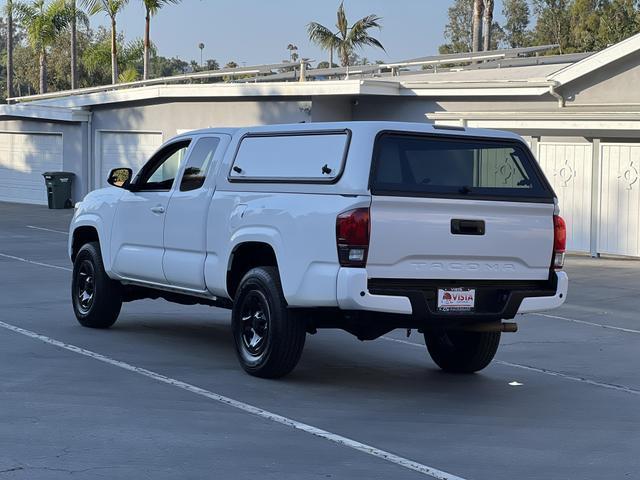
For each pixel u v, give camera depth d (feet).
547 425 35.47
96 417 34.81
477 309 37.99
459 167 38.06
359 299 36.32
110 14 171.42
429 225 37.11
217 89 102.99
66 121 121.60
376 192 36.52
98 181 119.85
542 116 78.33
